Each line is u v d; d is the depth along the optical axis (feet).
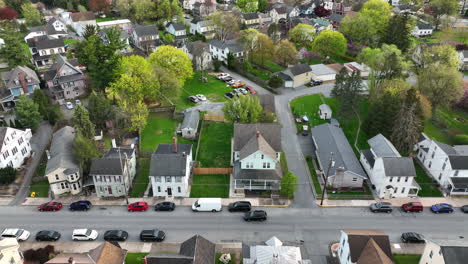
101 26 543.80
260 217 194.08
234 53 424.05
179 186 209.97
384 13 483.10
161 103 330.54
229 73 409.90
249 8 615.57
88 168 220.23
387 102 256.32
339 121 301.84
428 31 550.77
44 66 429.38
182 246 161.07
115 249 155.43
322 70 387.96
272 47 406.00
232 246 178.19
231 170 232.94
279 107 326.44
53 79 337.93
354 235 153.07
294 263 143.54
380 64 319.88
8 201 209.87
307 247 177.68
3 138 226.79
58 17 602.44
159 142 270.87
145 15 583.17
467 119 312.50
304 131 279.90
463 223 192.95
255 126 239.50
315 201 210.18
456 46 441.68
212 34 525.75
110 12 651.25
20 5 612.70
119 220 195.21
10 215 198.39
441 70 288.92
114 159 208.95
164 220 195.42
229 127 293.23
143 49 484.74
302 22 534.78
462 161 211.20
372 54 338.13
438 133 286.05
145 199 212.02
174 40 498.69
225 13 513.86
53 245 177.68
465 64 414.41
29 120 274.57
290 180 204.23
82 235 179.22
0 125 289.94
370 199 211.82
